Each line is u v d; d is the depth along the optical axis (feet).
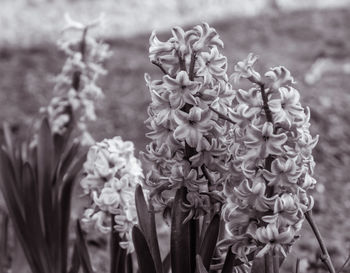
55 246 12.76
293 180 6.92
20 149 13.51
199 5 52.75
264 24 43.73
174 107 7.36
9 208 12.64
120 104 27.81
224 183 7.35
